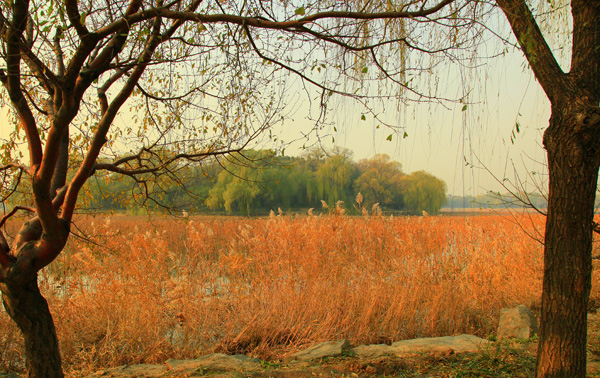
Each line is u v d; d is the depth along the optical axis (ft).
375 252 25.93
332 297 21.81
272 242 24.04
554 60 9.14
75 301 20.17
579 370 9.09
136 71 9.82
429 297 22.27
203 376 14.78
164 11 9.73
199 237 22.93
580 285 9.04
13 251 10.42
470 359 15.35
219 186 114.83
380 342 20.10
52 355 10.82
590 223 9.07
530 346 16.51
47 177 9.14
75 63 9.02
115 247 20.54
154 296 20.24
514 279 26.50
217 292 22.66
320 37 10.94
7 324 17.88
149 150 14.67
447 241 29.58
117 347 18.34
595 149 8.72
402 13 9.89
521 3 9.12
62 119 8.96
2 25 9.04
